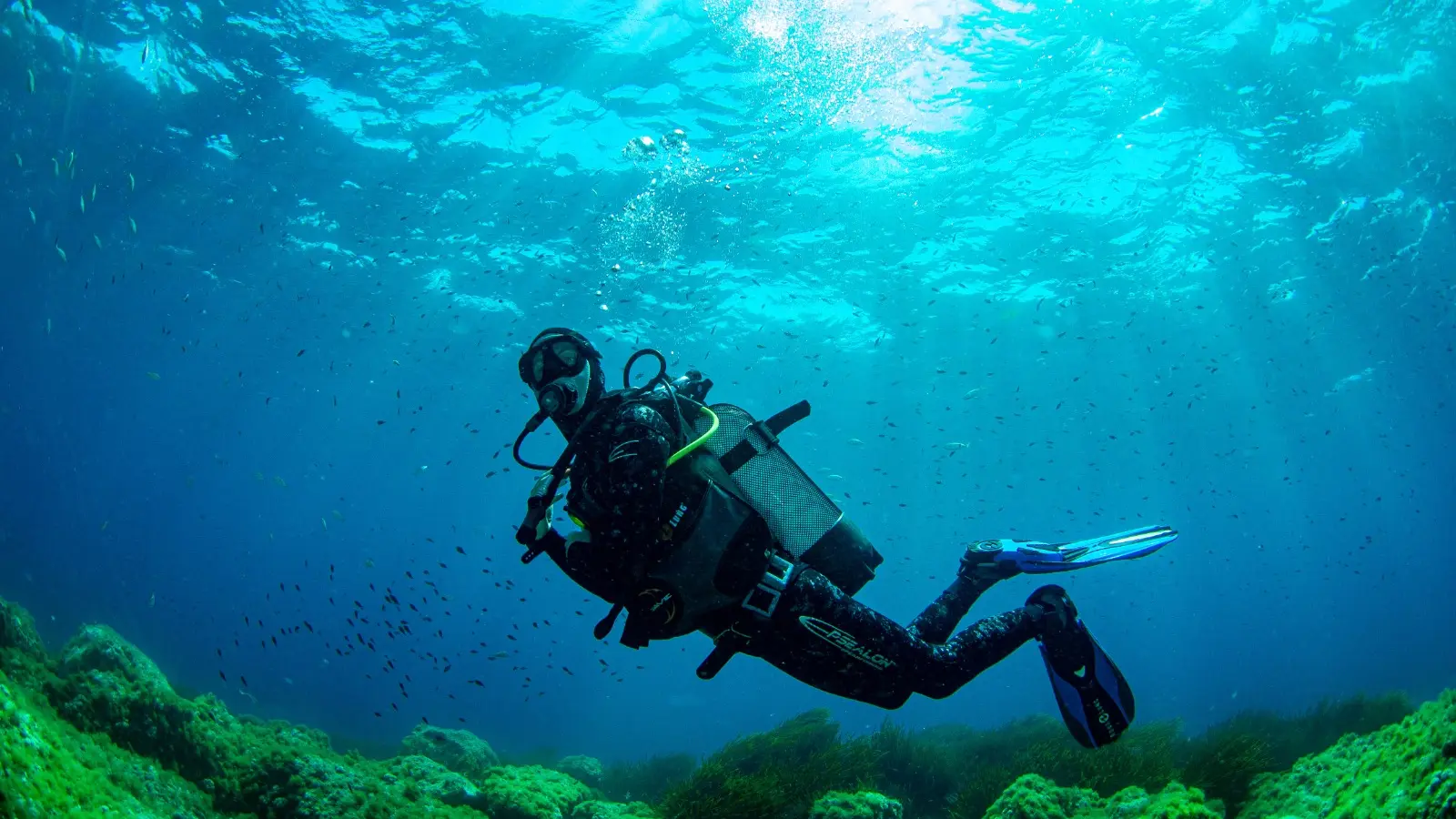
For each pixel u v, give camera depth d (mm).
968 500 60562
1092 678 3066
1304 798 4004
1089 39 15109
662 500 2453
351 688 59250
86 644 6043
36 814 2887
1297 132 17750
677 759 11844
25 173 22625
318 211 21641
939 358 30688
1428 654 61469
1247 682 58312
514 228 21328
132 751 4957
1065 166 18609
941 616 3281
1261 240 22594
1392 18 14766
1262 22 14859
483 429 43781
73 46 16656
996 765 6641
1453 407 40156
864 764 6738
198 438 57781
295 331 31984
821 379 32844
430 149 18328
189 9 15109
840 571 2818
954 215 20312
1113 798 4387
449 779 6148
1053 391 35062
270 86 16781
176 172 20656
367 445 52062
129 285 30062
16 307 36344
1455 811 2531
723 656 2729
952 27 14609
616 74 15719
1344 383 36281
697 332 27828
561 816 6137
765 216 20031
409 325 29688
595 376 2805
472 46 15305
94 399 51531
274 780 4988
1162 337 29234
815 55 15070
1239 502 68750
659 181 18781
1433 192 20266
